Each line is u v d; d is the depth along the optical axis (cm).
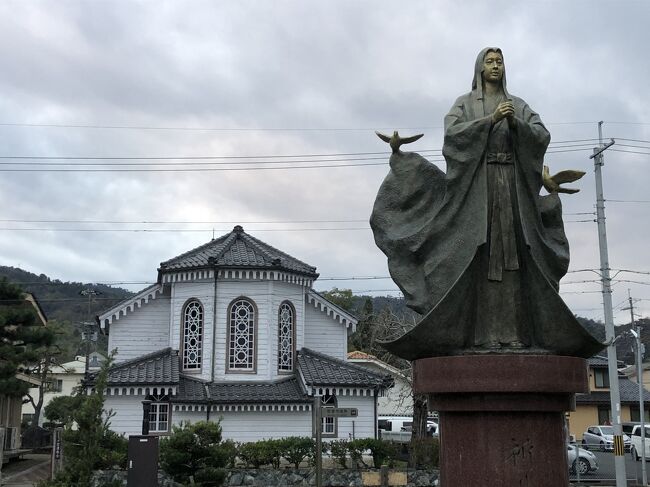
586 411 6147
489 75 1076
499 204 1019
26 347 3844
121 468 2427
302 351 3697
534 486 945
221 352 3519
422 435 3612
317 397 1983
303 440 2892
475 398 960
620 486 2839
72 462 1809
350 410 1973
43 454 4725
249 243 3847
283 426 3378
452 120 1066
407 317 4731
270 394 3384
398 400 5466
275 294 3619
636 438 4650
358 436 3447
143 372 3334
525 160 1027
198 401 3266
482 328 1015
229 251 3747
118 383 3222
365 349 6444
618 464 2848
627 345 8269
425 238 1066
